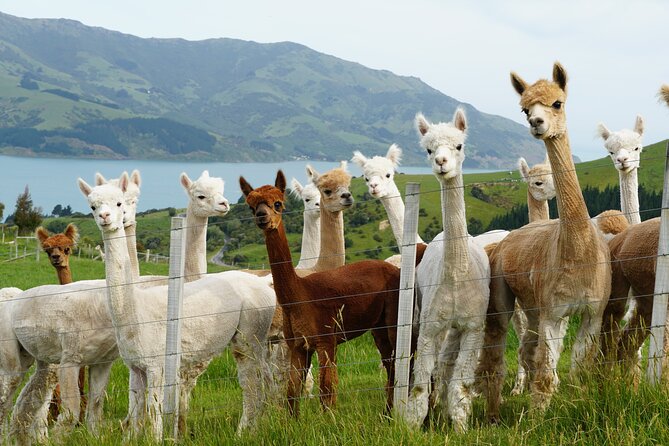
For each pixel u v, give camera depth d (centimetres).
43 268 3275
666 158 638
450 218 717
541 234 745
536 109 674
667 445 520
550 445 548
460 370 723
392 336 830
